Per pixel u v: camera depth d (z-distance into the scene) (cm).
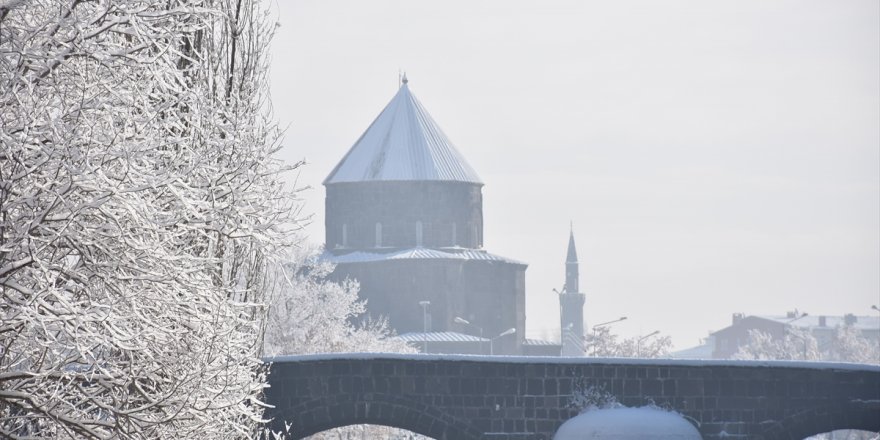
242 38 4288
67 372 2634
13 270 2462
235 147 3139
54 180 2505
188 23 3062
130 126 2759
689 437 9531
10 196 2538
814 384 9981
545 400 9594
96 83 2616
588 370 9681
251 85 4278
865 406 10000
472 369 9488
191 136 2961
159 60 2864
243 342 3147
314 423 9219
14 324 2500
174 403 2741
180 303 2758
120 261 2631
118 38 2977
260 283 4434
